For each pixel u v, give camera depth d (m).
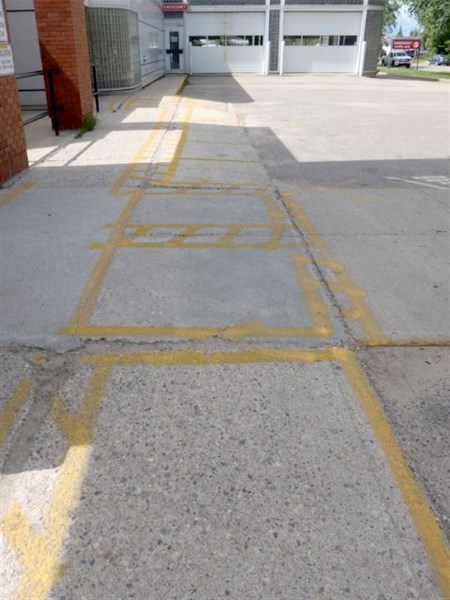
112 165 7.55
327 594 1.76
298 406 2.64
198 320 3.39
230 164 7.87
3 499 2.09
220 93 18.95
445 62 53.62
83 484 2.17
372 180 7.09
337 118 13.01
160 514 2.04
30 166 7.43
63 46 9.45
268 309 3.55
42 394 2.69
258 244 4.71
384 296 3.76
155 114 12.43
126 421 2.52
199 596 1.75
